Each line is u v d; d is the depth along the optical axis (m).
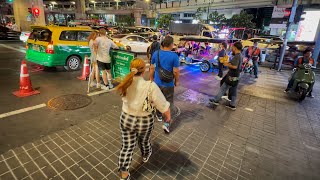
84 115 4.18
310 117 5.00
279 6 18.17
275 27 30.94
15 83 5.89
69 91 5.53
